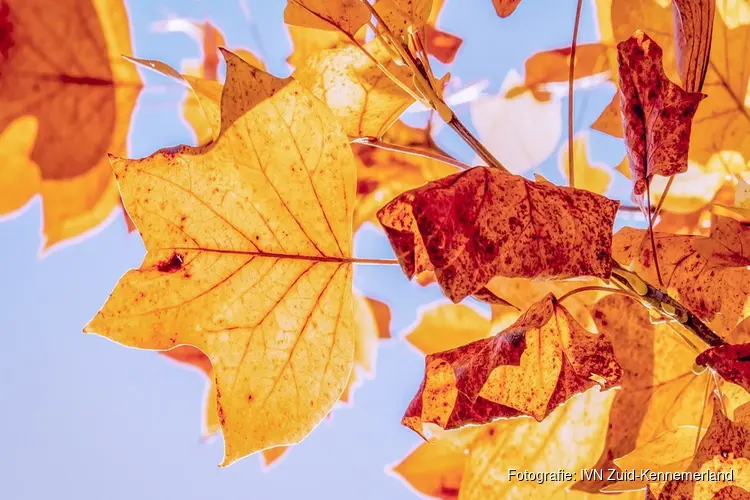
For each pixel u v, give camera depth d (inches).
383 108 28.0
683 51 25.4
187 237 24.9
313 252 25.4
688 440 25.8
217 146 24.7
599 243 23.0
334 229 25.3
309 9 26.4
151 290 24.7
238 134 24.7
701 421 26.6
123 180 24.6
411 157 34.6
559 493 29.1
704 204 31.0
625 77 24.8
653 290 25.1
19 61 31.0
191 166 24.7
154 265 24.8
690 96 24.8
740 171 29.9
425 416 24.7
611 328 28.6
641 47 24.7
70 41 31.5
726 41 29.2
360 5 26.2
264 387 25.2
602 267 22.9
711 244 26.0
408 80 28.1
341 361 25.5
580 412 29.0
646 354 28.5
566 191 23.4
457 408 24.7
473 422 24.7
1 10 30.7
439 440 30.3
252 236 25.1
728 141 29.7
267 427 25.1
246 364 25.1
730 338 27.8
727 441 23.9
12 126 31.1
